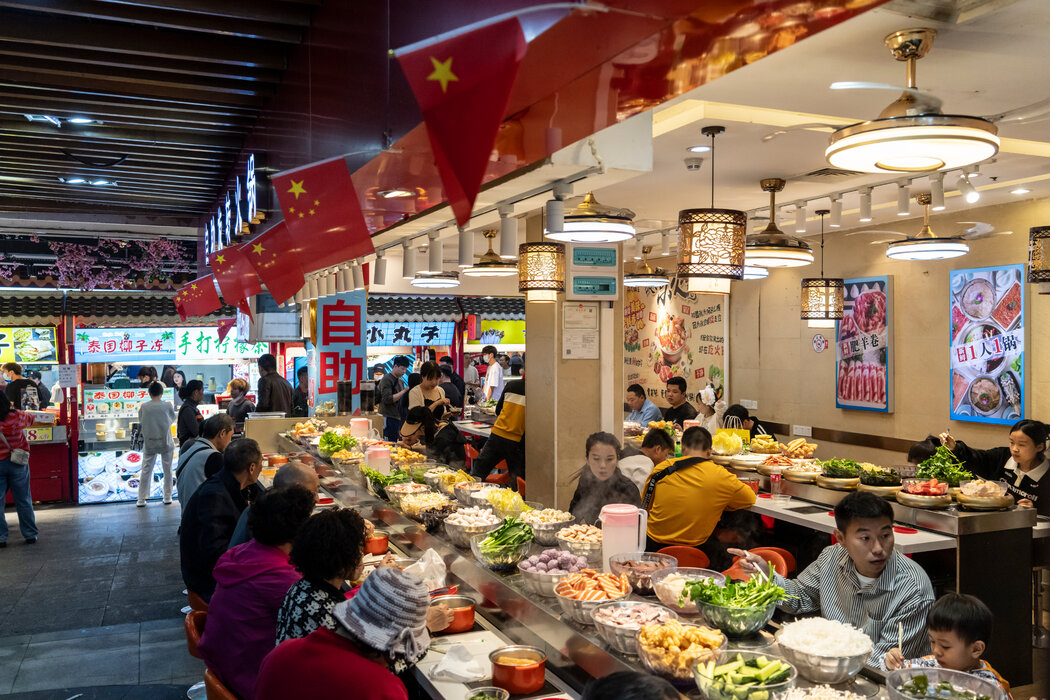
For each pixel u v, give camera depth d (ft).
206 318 37.70
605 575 8.67
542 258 17.15
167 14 11.42
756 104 13.88
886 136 8.93
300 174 9.61
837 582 9.98
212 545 13.91
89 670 16.10
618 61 5.21
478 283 34.14
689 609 8.23
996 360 23.43
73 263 35.58
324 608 8.31
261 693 7.23
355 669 7.04
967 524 13.66
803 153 17.02
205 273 27.99
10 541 27.32
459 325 49.34
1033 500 16.97
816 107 14.01
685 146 16.44
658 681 4.20
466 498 12.88
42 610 19.95
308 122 12.31
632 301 42.42
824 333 30.17
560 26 4.54
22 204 25.11
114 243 36.65
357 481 16.84
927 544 13.51
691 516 13.34
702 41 4.78
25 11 11.37
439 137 4.34
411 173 9.72
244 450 14.55
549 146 7.68
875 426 28.19
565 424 21.71
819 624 7.30
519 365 45.01
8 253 35.50
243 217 18.08
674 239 30.89
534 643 9.07
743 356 34.32
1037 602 16.15
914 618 9.45
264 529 10.00
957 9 9.91
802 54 11.34
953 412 24.95
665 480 13.58
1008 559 14.11
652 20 4.53
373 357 48.03
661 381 39.78
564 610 8.41
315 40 11.76
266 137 15.57
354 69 9.90
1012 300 22.86
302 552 8.54
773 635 7.79
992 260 23.75
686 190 21.38
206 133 17.76
